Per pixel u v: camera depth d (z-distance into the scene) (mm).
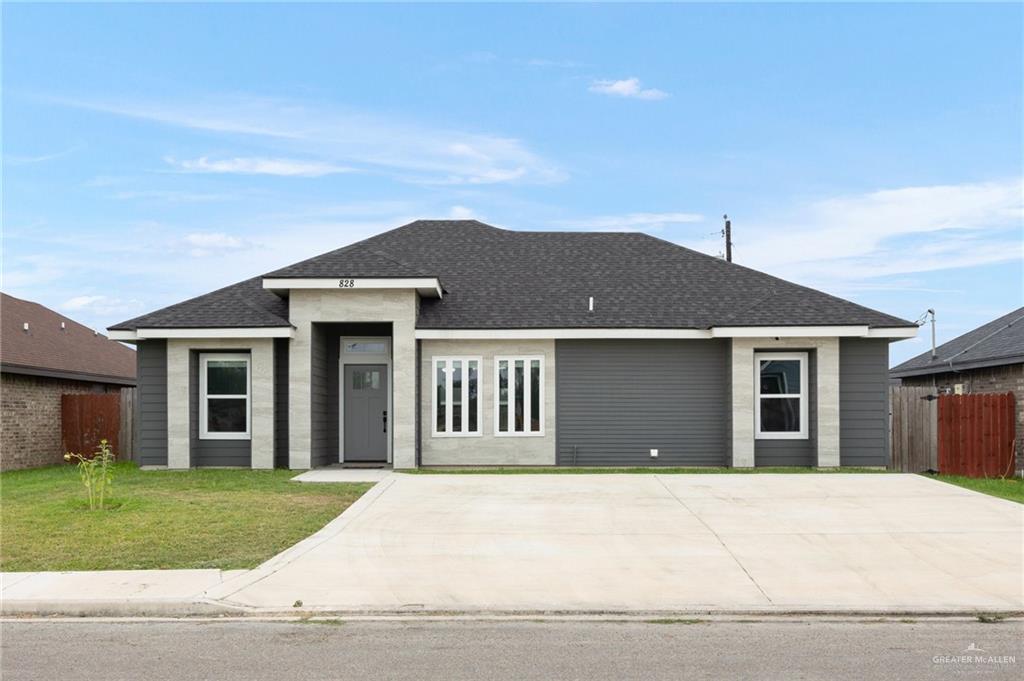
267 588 8844
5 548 10422
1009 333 23578
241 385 19422
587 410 19750
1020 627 7840
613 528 11977
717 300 20484
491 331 19250
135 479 16875
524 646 7145
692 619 8062
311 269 18938
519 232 24172
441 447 19625
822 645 7219
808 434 19516
